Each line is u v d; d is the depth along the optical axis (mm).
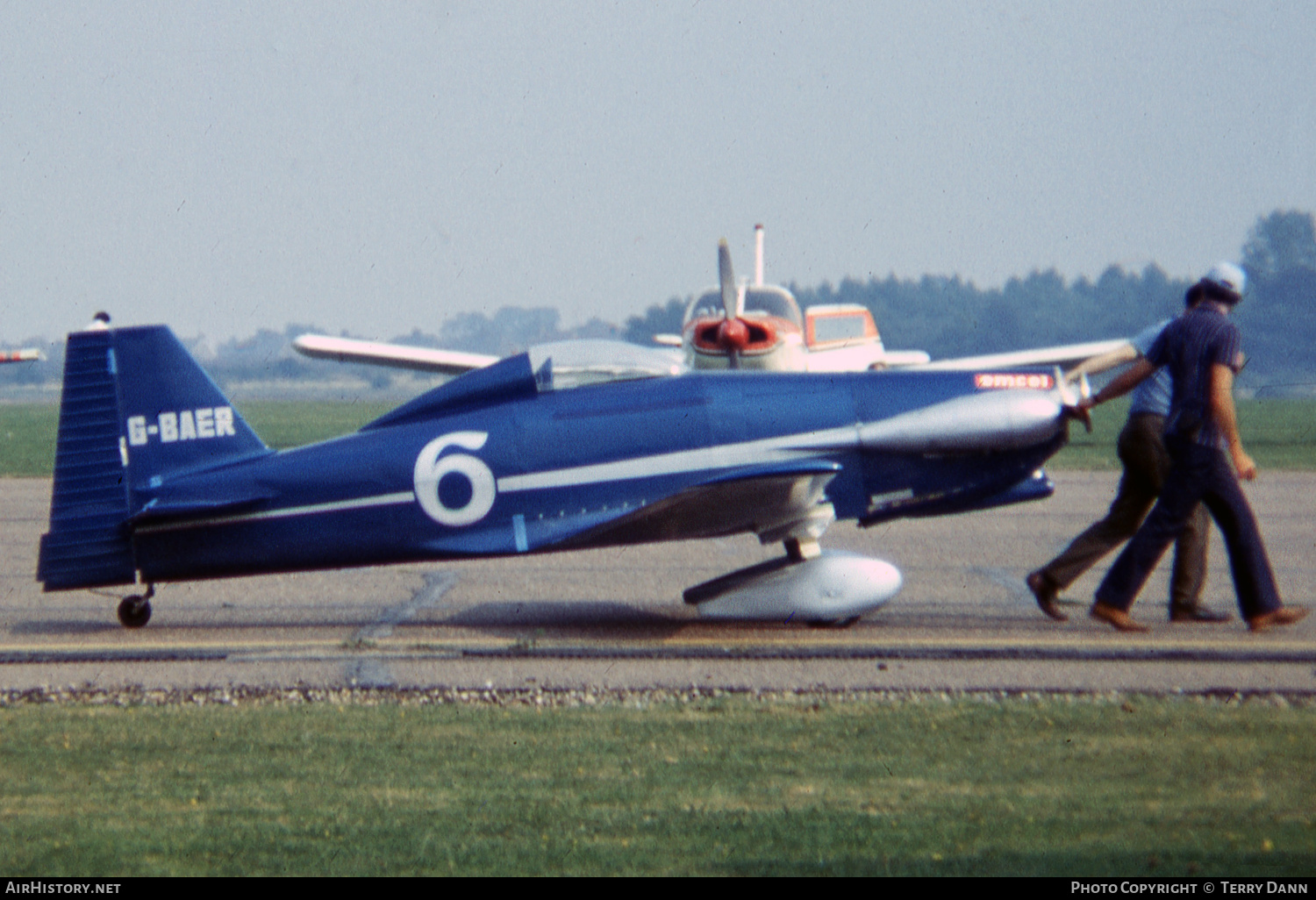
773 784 15469
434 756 17000
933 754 16844
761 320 66562
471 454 27609
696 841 13203
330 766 16531
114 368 27891
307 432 120438
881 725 18562
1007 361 82062
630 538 27969
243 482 27688
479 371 28359
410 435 27906
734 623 28422
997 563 37531
